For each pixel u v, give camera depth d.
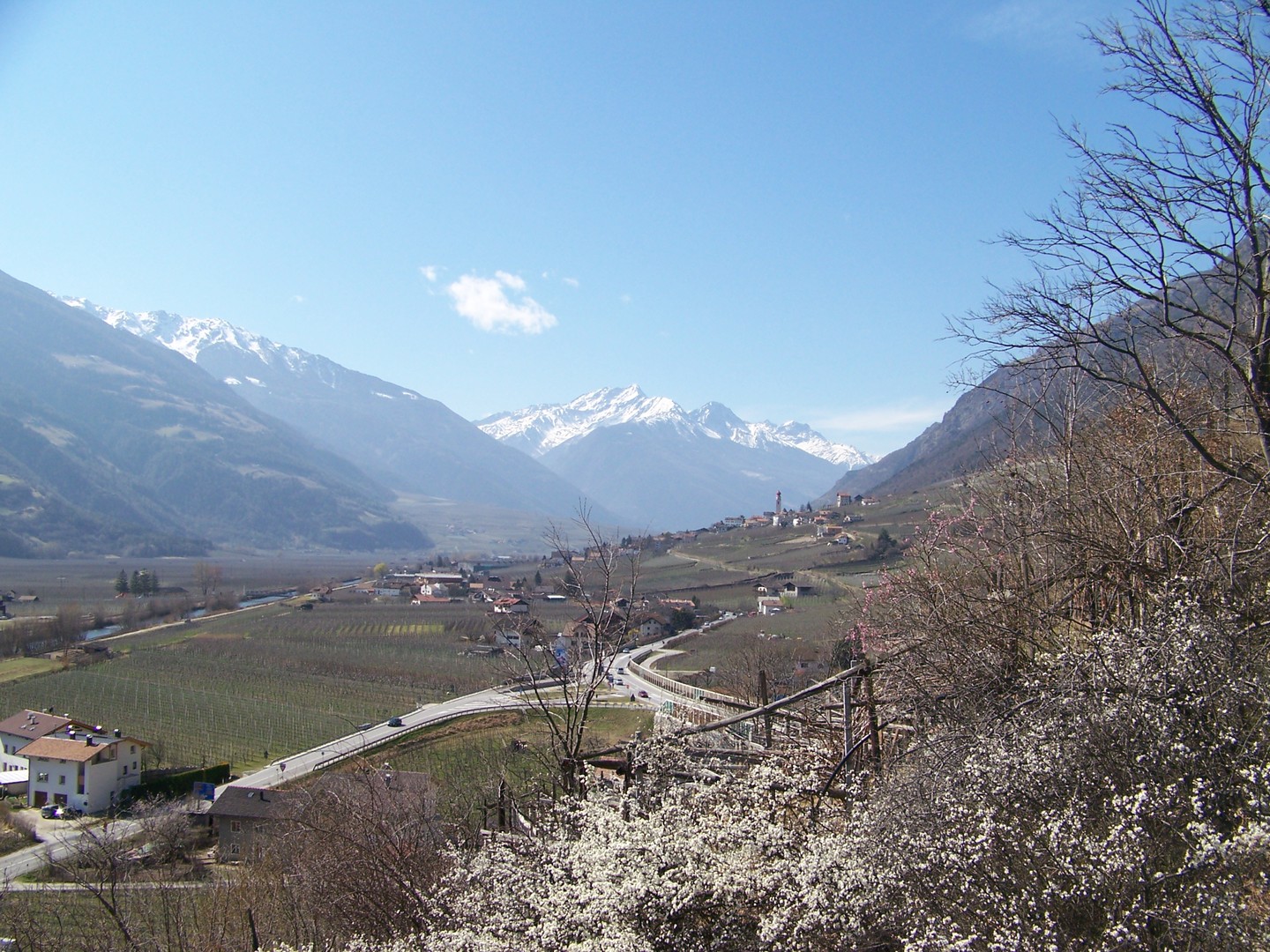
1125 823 5.17
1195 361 9.30
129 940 13.77
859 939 5.90
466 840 10.00
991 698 8.02
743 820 7.31
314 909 11.52
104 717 60.66
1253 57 7.59
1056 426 10.70
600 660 11.17
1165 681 6.25
